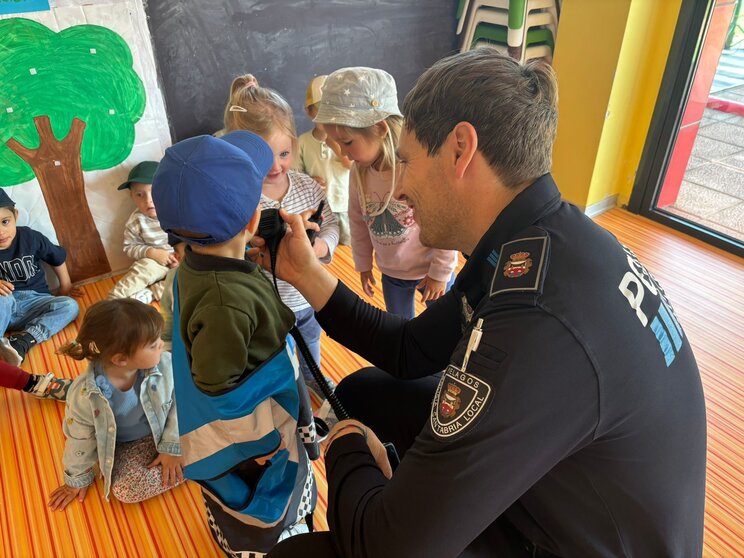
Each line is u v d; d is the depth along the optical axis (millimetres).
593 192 2791
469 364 641
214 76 2305
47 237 2215
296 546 893
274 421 926
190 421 869
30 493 1538
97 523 1465
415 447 678
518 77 695
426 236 831
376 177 1482
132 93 2154
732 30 2445
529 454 611
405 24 2666
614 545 739
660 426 674
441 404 652
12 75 1912
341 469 804
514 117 677
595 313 627
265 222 935
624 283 675
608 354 621
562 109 2709
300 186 1566
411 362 1054
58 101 2027
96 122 2133
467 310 869
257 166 872
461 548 645
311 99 2223
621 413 638
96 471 1571
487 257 752
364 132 1362
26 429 1728
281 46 2393
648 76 2568
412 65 2809
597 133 2605
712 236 2596
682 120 2586
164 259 2318
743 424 1731
